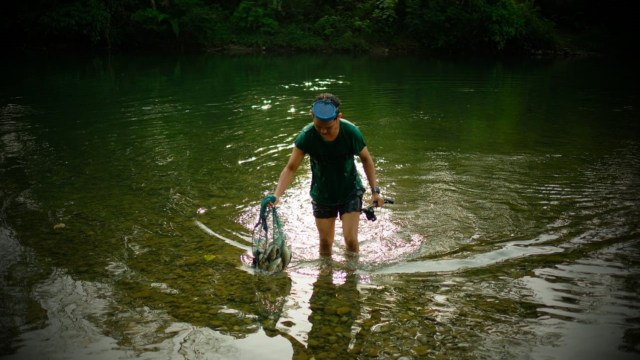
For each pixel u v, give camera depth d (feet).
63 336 9.99
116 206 16.94
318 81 46.26
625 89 42.60
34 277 12.24
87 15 65.92
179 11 72.18
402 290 11.84
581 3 86.38
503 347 9.55
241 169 21.27
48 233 14.74
